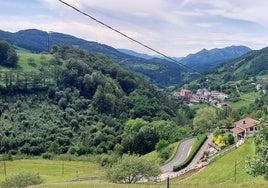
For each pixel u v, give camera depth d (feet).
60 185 161.38
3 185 243.81
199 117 642.22
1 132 629.51
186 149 463.83
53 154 599.57
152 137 585.22
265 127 124.47
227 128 508.12
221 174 251.80
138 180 229.04
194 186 138.72
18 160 556.51
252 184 136.87
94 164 527.40
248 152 281.54
